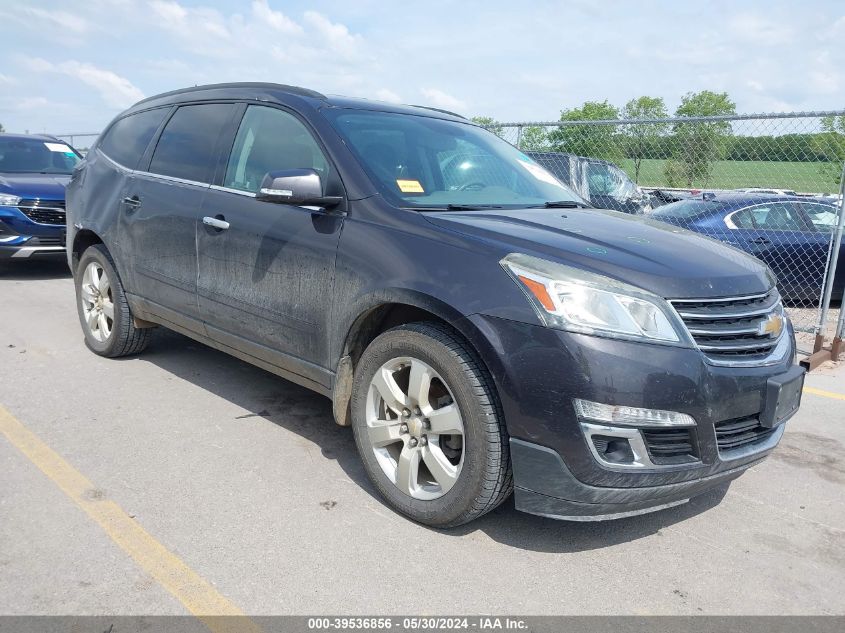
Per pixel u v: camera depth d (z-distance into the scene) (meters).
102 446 3.69
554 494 2.68
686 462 2.71
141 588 2.52
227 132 4.18
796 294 8.94
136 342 5.05
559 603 2.57
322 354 3.44
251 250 3.73
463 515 2.88
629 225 3.51
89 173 5.29
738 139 8.23
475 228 3.02
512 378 2.65
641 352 2.60
